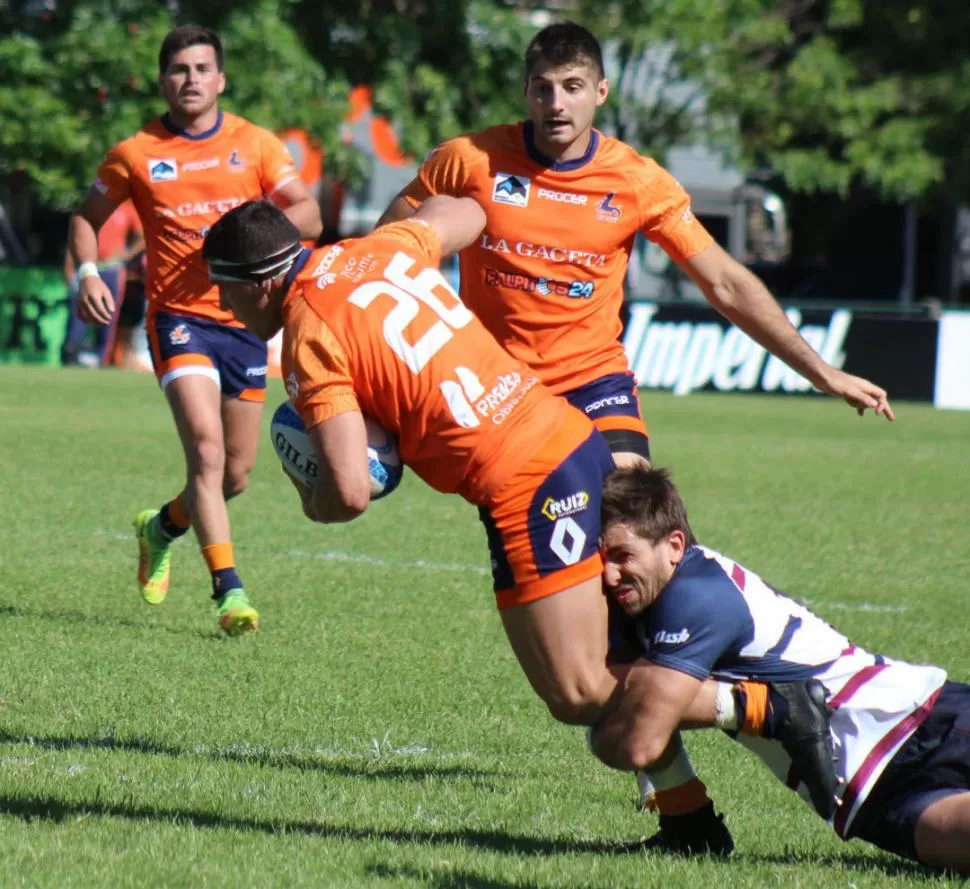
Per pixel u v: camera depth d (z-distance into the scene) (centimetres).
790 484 5028
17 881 1362
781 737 1512
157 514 2700
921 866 1570
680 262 2086
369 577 3200
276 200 2758
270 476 4828
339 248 1575
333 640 2606
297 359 1502
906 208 12569
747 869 1515
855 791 1506
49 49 8819
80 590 2930
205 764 1852
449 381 1510
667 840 1614
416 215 1712
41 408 6381
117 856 1453
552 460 1528
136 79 8725
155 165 2677
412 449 1534
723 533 3972
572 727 2152
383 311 1510
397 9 9619
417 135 9312
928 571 3531
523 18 10050
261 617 2772
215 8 8906
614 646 1609
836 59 11275
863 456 5962
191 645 2527
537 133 2044
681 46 10288
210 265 1572
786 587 3278
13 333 8750
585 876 1468
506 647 2612
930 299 11438
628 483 1540
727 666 1516
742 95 11006
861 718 1516
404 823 1662
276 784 1781
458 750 2012
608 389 2094
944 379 8419
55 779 1739
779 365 8762
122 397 6969
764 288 2045
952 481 5266
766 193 12938
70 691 2194
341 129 9356
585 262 2067
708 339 8775
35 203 10400
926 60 11831
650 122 10919
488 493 1526
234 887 1379
